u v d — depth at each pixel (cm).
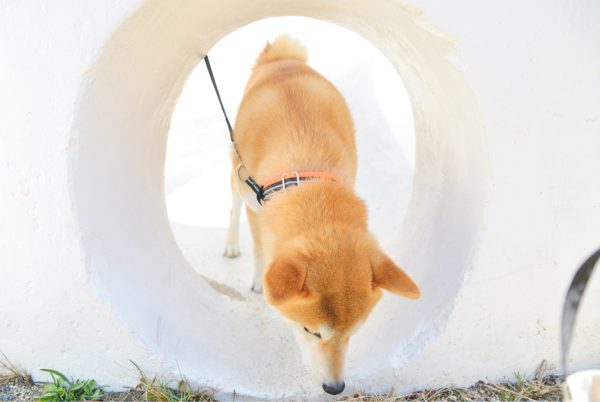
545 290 103
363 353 110
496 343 105
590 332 106
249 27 224
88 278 97
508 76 95
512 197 99
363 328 114
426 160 120
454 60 95
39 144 93
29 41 91
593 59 96
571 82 97
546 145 98
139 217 109
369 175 164
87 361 102
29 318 100
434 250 111
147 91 106
